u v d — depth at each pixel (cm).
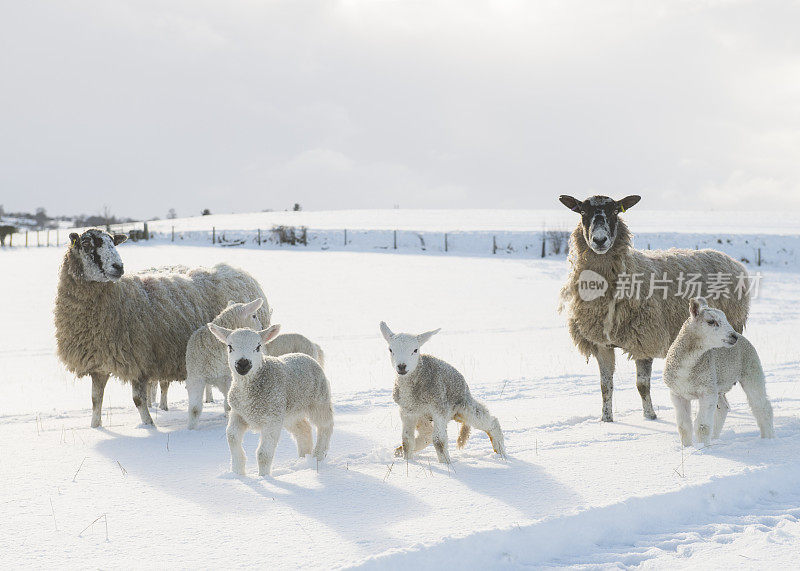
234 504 513
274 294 2973
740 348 709
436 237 5400
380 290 3122
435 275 3694
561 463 617
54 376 1416
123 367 852
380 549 420
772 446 664
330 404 673
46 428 839
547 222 6462
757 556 428
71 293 836
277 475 611
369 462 639
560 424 822
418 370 618
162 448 712
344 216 7538
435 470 597
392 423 831
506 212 8338
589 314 875
